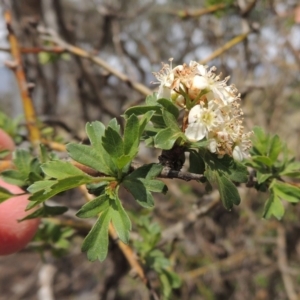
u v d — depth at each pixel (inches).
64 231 7.2
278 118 14.7
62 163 3.7
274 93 14.9
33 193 3.5
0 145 6.0
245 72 13.4
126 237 3.5
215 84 4.1
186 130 3.9
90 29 18.3
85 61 12.3
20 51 8.5
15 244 5.0
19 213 4.9
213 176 3.8
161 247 7.9
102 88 14.6
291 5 12.5
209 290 14.9
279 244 14.0
